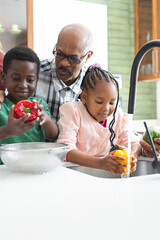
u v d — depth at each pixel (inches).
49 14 114.0
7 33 102.4
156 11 119.3
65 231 14.9
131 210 17.9
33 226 15.6
